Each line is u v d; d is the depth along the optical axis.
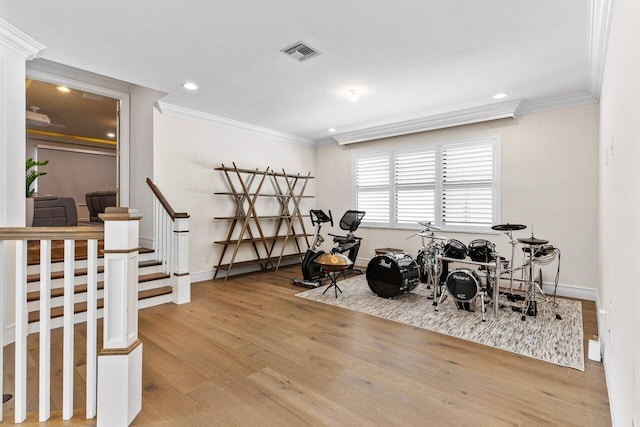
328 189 6.89
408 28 2.58
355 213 5.29
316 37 2.72
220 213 5.34
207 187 5.15
